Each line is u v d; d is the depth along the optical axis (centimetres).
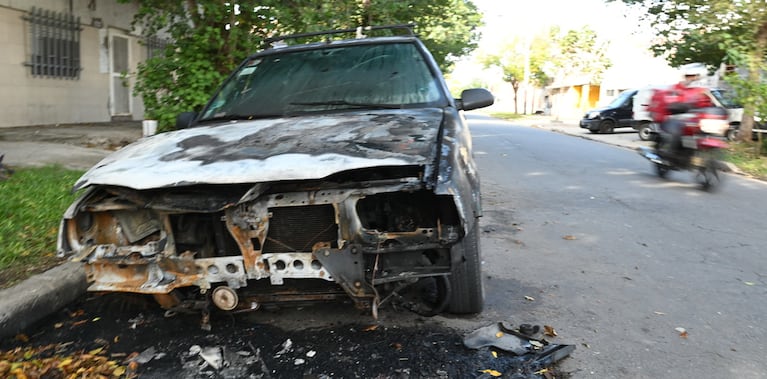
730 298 413
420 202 297
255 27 916
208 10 843
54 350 325
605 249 537
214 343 327
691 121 872
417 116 371
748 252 531
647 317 376
